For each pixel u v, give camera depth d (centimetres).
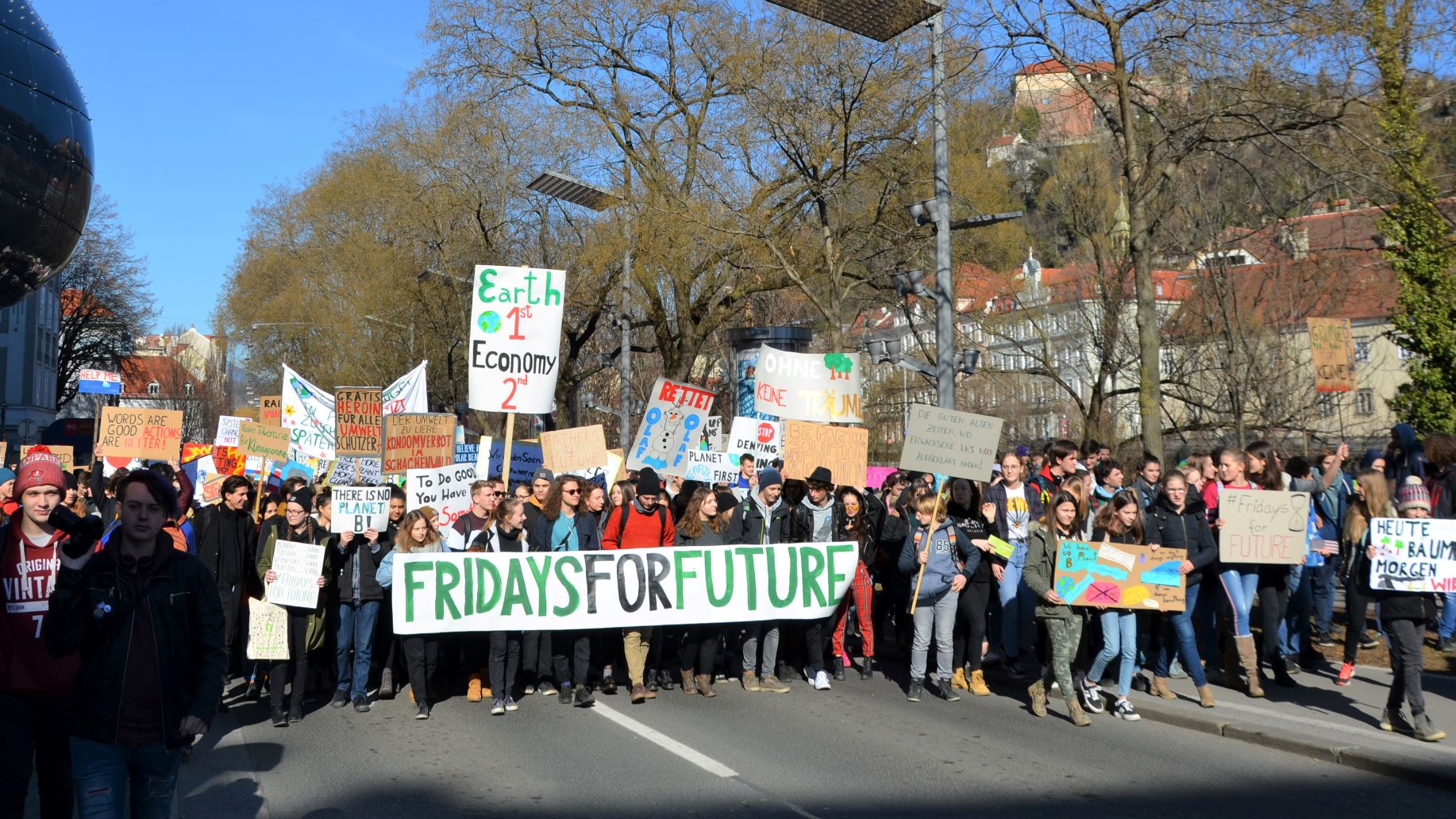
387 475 1295
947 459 1057
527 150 3055
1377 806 688
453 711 1027
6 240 1042
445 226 3219
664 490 1376
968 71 1538
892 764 802
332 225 3950
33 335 7269
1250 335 2056
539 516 1103
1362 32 1323
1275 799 703
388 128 3400
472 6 2742
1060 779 759
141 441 1511
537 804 714
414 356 3953
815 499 1173
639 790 741
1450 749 783
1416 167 1399
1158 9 1417
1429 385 1580
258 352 4628
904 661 1272
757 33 2356
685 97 2647
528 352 1266
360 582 1021
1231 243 1983
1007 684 1116
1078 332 2984
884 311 3603
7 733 516
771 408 1487
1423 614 818
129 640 481
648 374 4422
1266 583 1006
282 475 1662
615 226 2558
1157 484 1198
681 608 1052
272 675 971
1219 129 1412
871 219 2403
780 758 824
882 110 2191
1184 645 938
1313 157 1390
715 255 2478
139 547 493
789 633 1213
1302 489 1210
